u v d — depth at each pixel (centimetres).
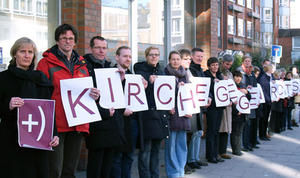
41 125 357
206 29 1034
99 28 665
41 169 365
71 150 431
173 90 559
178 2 984
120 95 466
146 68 555
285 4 5706
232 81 764
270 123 1157
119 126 464
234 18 3091
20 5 574
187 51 644
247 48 3322
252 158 794
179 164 628
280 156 816
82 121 416
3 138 351
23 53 361
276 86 1084
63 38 411
